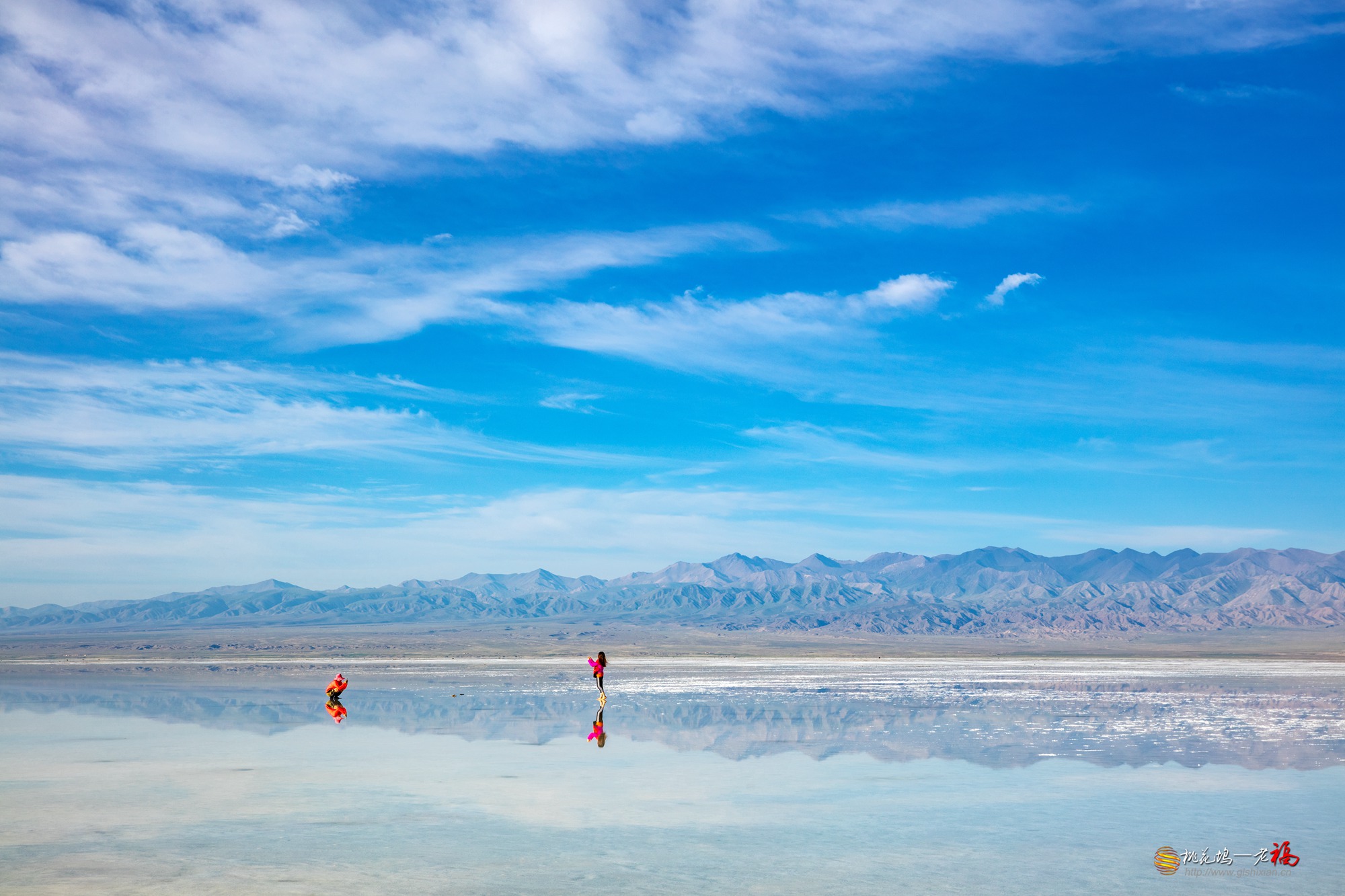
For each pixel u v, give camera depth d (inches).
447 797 896.3
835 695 2150.6
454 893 601.3
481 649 6875.0
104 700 1956.2
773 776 1013.2
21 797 904.9
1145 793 922.7
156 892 601.6
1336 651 6604.3
